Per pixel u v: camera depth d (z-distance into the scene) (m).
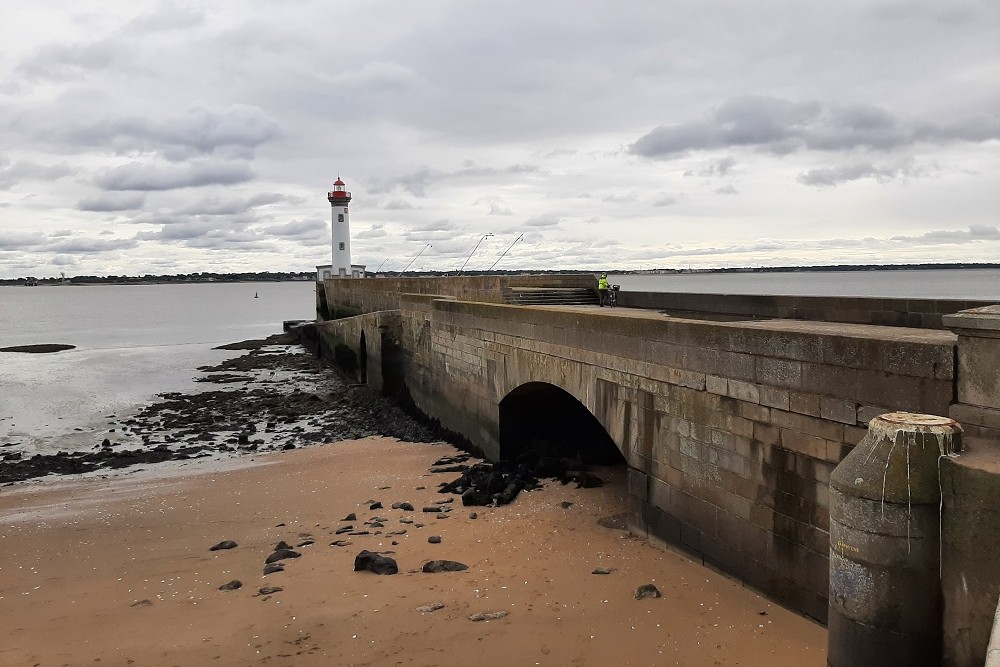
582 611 10.67
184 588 12.60
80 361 54.66
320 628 10.61
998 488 5.61
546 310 16.89
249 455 25.02
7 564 14.34
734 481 11.02
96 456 25.22
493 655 9.60
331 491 18.89
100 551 15.02
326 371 46.88
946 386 7.61
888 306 14.51
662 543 12.93
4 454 25.89
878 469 6.30
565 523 14.84
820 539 9.48
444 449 23.48
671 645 9.56
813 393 9.48
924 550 6.15
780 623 9.78
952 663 6.04
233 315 123.12
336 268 74.56
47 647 10.47
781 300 17.86
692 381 11.86
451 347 23.98
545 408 20.47
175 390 40.56
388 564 12.72
